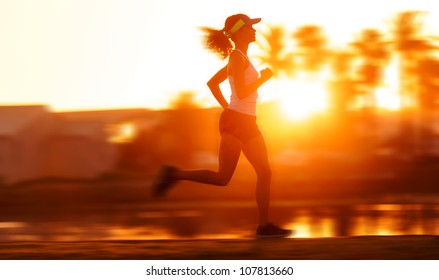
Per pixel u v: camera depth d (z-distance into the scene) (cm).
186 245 1817
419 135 17162
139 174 12525
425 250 1680
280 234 1897
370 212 5025
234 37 1852
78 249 1811
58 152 13450
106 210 7988
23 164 12862
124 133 14975
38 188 10500
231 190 9938
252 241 1828
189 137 14800
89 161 13438
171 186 1830
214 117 15350
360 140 17375
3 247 1883
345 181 10238
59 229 4106
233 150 1830
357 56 17088
